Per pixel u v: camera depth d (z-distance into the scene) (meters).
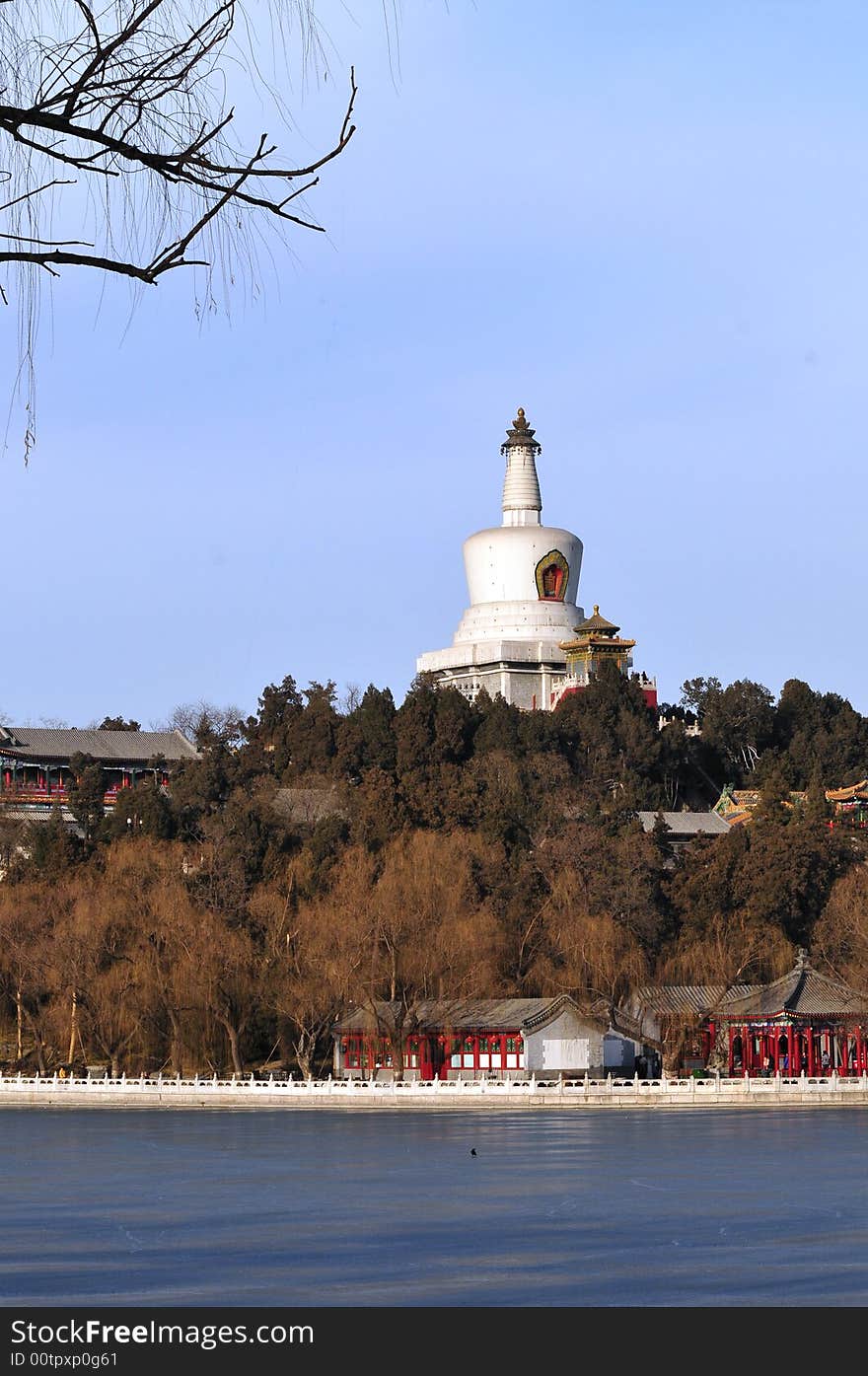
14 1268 69.31
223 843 198.75
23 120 17.19
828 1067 163.75
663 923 188.00
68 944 166.50
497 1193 92.44
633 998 167.12
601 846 199.12
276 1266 69.69
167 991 165.12
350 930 161.50
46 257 17.44
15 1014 188.00
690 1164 104.19
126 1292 63.84
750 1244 74.31
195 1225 81.69
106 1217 84.75
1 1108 159.75
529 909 183.38
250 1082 157.88
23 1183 99.94
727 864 196.50
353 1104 153.88
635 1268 68.31
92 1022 168.75
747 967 175.00
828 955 177.88
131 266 17.66
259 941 174.38
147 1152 117.06
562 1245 74.38
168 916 168.50
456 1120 139.38
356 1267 69.31
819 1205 86.06
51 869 197.50
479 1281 65.75
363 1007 161.38
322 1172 103.31
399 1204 88.31
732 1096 150.12
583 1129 128.00
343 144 17.77
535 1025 159.62
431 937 163.12
